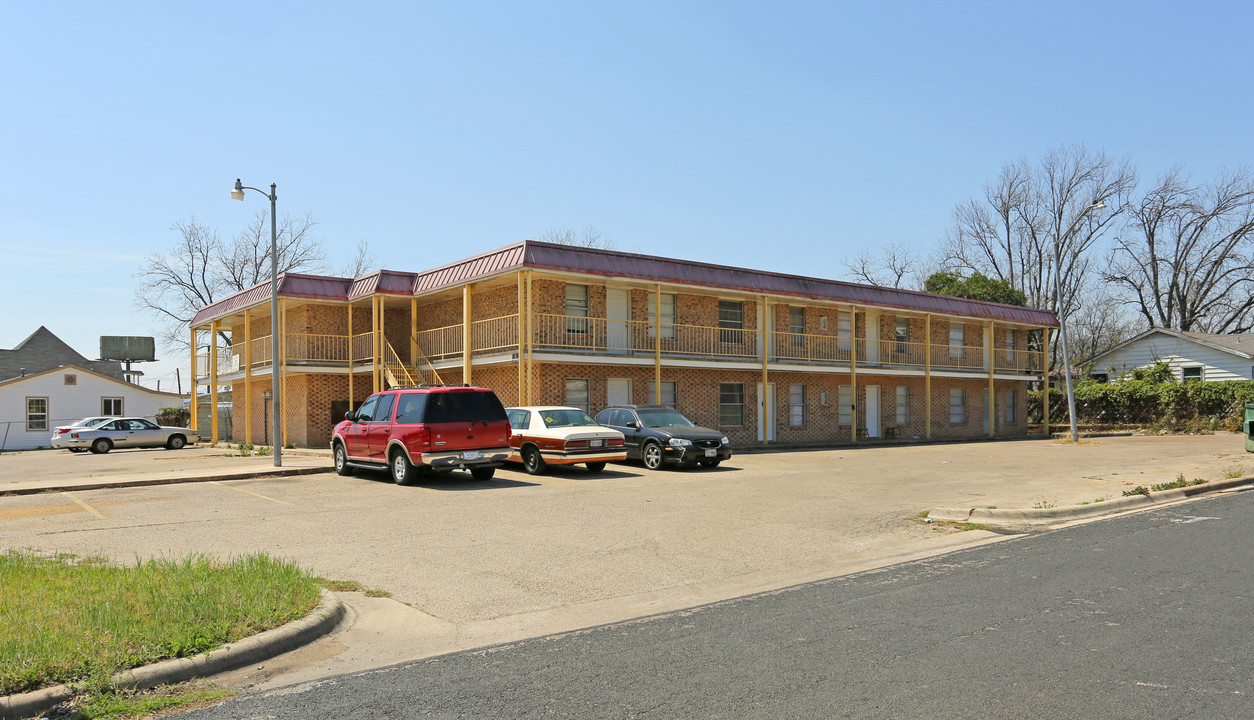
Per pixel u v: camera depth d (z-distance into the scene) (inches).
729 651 228.4
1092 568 329.4
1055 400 1769.2
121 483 644.7
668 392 1114.1
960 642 231.5
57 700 191.0
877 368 1294.3
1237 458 813.9
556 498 553.3
